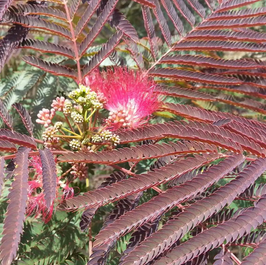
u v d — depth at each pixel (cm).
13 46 26
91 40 27
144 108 26
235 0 28
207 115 27
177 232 17
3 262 15
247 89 31
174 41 29
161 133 22
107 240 18
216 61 29
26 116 25
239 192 18
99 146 25
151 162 28
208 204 18
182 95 30
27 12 26
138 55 30
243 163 21
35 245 25
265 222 18
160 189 24
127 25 29
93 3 27
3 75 37
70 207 21
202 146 21
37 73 36
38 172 24
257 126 24
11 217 16
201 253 17
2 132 21
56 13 28
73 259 26
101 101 25
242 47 28
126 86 26
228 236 17
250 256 16
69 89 35
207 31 28
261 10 27
